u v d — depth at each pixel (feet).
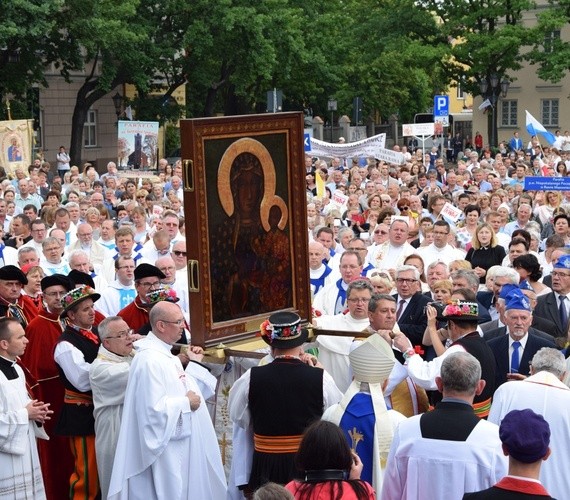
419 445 20.51
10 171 93.09
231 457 28.78
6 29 118.21
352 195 65.41
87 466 29.27
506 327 30.48
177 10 148.66
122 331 28.19
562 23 168.66
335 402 25.29
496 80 170.71
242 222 27.45
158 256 46.09
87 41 133.08
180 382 26.12
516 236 44.01
